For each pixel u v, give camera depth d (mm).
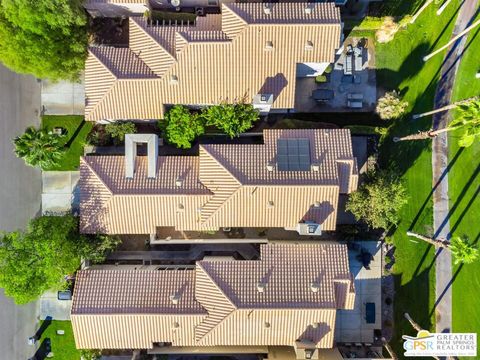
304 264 37031
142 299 36812
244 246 42812
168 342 38406
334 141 37844
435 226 43094
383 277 42906
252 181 35906
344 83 42656
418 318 42969
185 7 41719
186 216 37719
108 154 42219
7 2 32062
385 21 40906
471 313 43250
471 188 43375
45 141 36094
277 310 35312
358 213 38312
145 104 37500
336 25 35125
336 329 42656
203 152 37562
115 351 41750
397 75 42844
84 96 42438
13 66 35750
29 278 34562
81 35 37250
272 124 42656
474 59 43312
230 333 36312
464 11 43094
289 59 36344
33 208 42531
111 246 39812
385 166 42688
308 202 36719
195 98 37531
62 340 42375
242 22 35156
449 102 43312
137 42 37469
